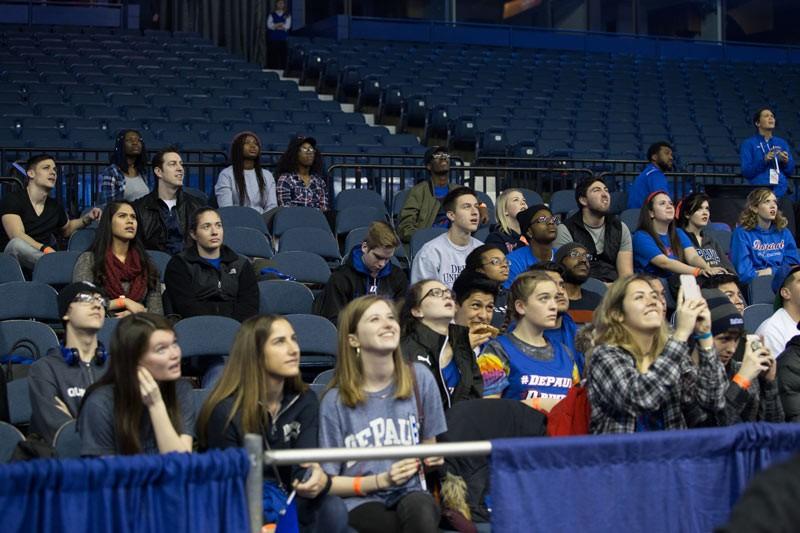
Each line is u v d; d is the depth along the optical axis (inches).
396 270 318.7
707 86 810.8
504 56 823.1
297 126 585.0
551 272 253.8
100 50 708.7
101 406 184.4
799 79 861.2
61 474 138.4
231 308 304.3
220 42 819.4
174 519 143.6
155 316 187.5
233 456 145.9
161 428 180.2
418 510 182.4
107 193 390.6
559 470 153.4
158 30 817.5
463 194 331.9
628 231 368.2
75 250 358.6
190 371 279.3
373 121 684.7
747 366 203.3
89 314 228.2
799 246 474.9
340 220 423.8
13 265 328.8
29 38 725.9
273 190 430.3
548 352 236.7
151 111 580.4
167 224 358.3
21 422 240.4
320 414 193.5
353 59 743.7
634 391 185.6
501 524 150.4
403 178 477.7
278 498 181.9
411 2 880.9
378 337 193.2
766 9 975.0
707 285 327.0
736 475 161.6
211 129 562.6
